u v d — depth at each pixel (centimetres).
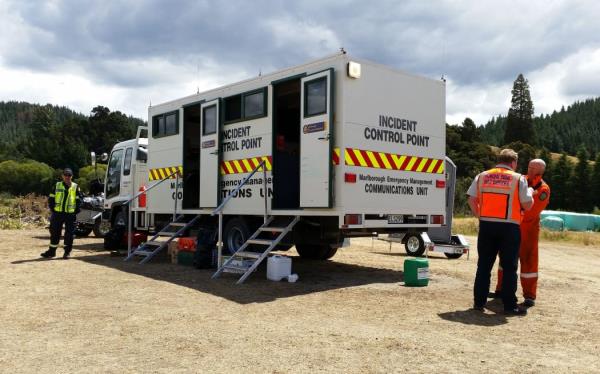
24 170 6512
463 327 528
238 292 708
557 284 820
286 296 682
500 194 588
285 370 396
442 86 878
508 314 589
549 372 399
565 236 2169
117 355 432
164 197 1112
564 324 550
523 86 9694
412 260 766
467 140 6900
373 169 769
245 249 911
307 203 771
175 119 1075
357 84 753
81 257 1093
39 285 754
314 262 1079
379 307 617
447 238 1210
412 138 827
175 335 491
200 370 396
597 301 683
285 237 858
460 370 399
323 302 645
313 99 766
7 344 463
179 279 811
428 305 630
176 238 1047
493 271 974
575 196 8288
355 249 1424
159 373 389
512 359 428
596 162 8256
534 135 9762
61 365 407
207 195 976
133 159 1272
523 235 638
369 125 766
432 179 857
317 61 770
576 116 18138
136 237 1138
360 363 413
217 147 947
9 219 2119
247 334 494
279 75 830
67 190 1077
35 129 11419
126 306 616
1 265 962
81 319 552
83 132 8675
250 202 882
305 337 484
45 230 1859
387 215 787
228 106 946
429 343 468
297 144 970
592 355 445
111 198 1356
